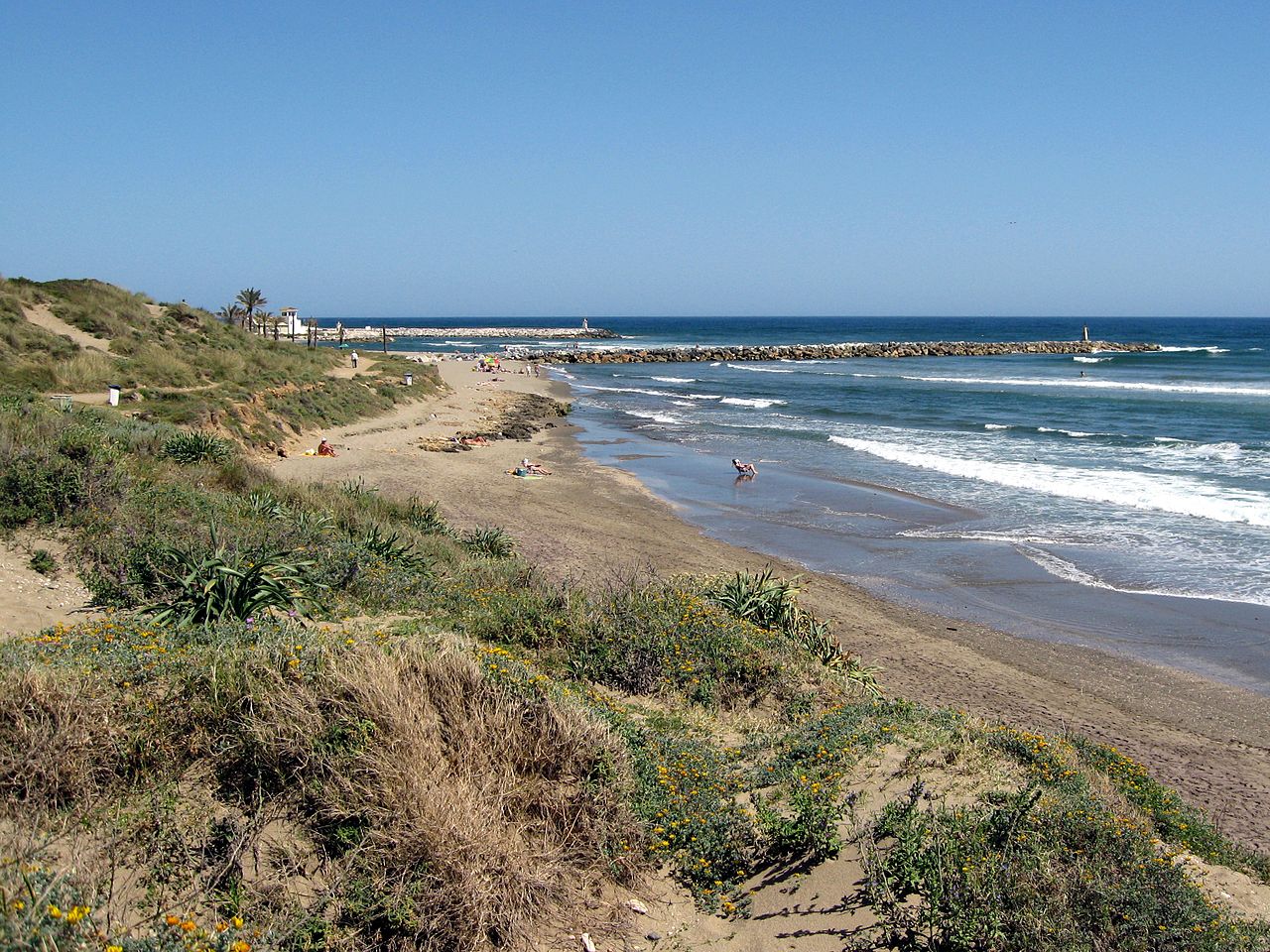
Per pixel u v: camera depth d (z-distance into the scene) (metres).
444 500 20.89
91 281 37.03
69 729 4.32
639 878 4.76
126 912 3.66
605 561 16.00
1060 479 25.30
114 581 7.95
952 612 14.57
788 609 10.49
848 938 4.51
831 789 5.78
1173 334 153.12
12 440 10.30
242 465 14.86
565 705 5.49
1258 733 10.43
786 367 82.00
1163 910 4.77
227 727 4.66
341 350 60.91
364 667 5.11
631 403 49.69
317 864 4.13
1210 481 24.56
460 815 4.29
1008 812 5.41
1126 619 14.24
